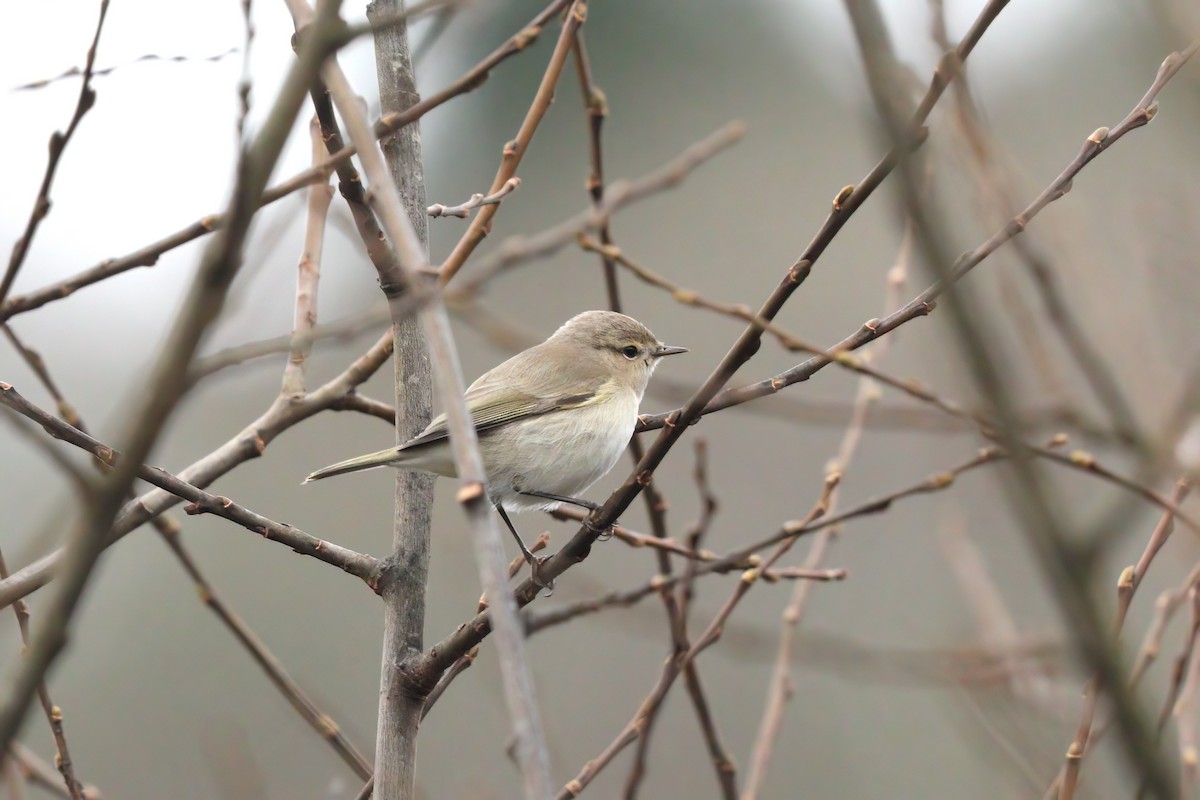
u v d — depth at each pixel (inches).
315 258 359.3
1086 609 168.9
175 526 340.2
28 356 330.0
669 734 611.2
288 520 718.5
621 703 628.1
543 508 439.5
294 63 165.9
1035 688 351.6
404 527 314.3
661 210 866.1
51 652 162.2
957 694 363.3
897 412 367.2
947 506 491.8
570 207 903.1
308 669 671.8
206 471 329.1
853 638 602.2
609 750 325.4
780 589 643.5
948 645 429.7
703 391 279.6
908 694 610.2
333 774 627.8
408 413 325.1
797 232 821.2
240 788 419.5
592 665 642.8
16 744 297.0
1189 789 294.0
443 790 607.8
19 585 276.8
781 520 671.8
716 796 590.6
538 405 428.5
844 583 637.3
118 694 660.1
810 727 607.5
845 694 613.0
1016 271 354.9
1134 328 352.2
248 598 694.5
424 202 325.1
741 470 692.7
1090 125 628.1
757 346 275.9
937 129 302.2
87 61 285.9
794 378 293.7
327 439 751.7
